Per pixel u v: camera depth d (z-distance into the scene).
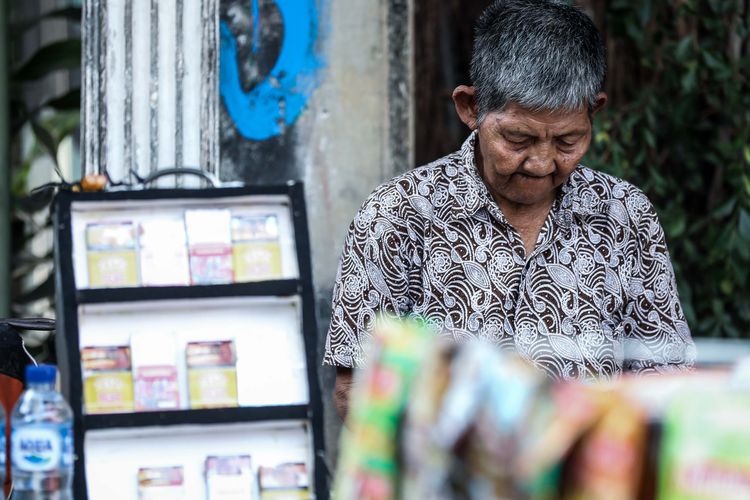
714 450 1.28
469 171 2.75
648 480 1.29
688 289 4.45
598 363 2.72
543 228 2.74
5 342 2.79
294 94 3.84
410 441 1.38
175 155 3.60
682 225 4.40
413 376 1.40
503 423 1.34
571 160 2.60
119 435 2.38
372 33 3.91
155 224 2.48
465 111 2.75
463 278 2.72
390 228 2.74
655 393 1.33
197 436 2.42
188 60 3.61
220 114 3.78
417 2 4.63
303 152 3.86
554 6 2.59
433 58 4.69
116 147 3.56
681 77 4.41
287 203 2.54
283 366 2.46
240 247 2.48
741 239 4.32
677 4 4.43
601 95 2.63
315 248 3.88
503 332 2.71
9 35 4.61
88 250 2.44
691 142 4.52
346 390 2.75
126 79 3.57
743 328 4.50
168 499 2.37
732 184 4.38
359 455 1.41
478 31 2.67
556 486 1.31
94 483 2.36
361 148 3.91
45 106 5.01
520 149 2.58
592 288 2.75
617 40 4.54
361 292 2.73
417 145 4.66
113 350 2.41
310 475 2.40
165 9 3.59
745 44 4.44
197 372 2.42
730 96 4.36
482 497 1.34
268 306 2.49
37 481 2.27
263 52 3.80
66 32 6.11
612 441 1.30
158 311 2.46
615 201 2.80
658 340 2.81
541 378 1.36
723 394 1.31
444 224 2.74
